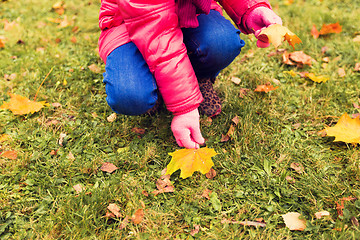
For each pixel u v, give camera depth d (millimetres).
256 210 1491
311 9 3244
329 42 2713
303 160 1715
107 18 1598
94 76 2371
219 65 1757
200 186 1589
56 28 3102
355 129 1777
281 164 1691
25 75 2414
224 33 1645
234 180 1627
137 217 1443
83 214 1438
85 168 1676
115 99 1542
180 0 1408
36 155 1746
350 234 1338
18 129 1939
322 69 2408
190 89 1470
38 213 1477
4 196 1538
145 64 1553
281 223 1442
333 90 2150
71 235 1379
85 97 2174
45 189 1598
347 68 2402
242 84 2283
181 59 1451
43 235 1391
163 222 1451
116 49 1568
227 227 1406
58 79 2344
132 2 1375
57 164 1713
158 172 1666
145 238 1380
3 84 2316
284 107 2035
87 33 3012
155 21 1401
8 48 2777
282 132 1876
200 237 1387
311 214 1455
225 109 2021
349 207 1453
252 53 2574
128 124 1957
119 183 1604
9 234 1394
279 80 2312
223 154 1738
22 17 3359
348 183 1584
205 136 1851
